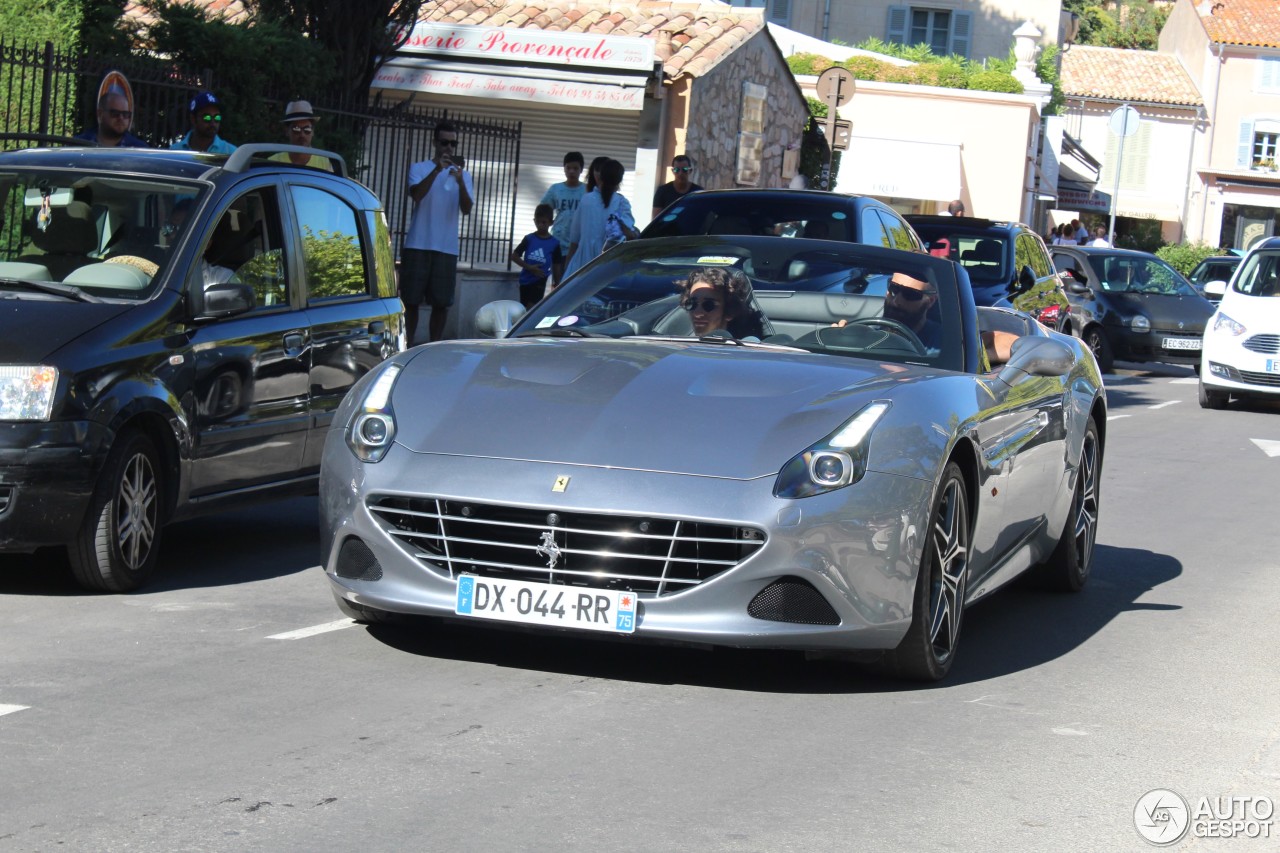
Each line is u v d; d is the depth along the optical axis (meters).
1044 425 7.28
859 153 38.03
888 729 5.39
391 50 17.03
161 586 7.21
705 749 5.04
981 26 50.47
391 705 5.34
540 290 17.70
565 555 5.53
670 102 22.03
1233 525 11.01
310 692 5.46
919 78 39.16
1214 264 32.19
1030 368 6.90
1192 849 4.38
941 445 5.83
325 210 8.48
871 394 5.88
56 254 7.41
